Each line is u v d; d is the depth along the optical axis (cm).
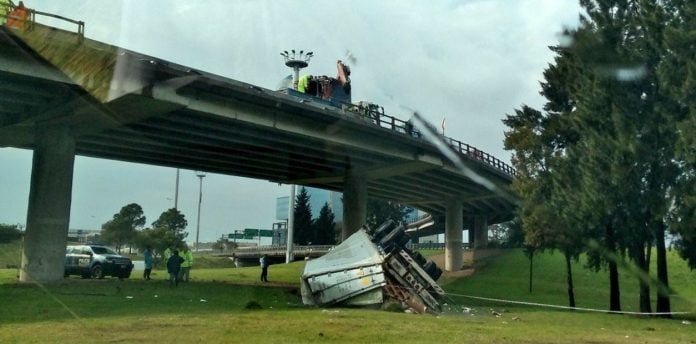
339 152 1505
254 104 1238
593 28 1253
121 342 627
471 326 1456
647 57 1424
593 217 1122
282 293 1741
